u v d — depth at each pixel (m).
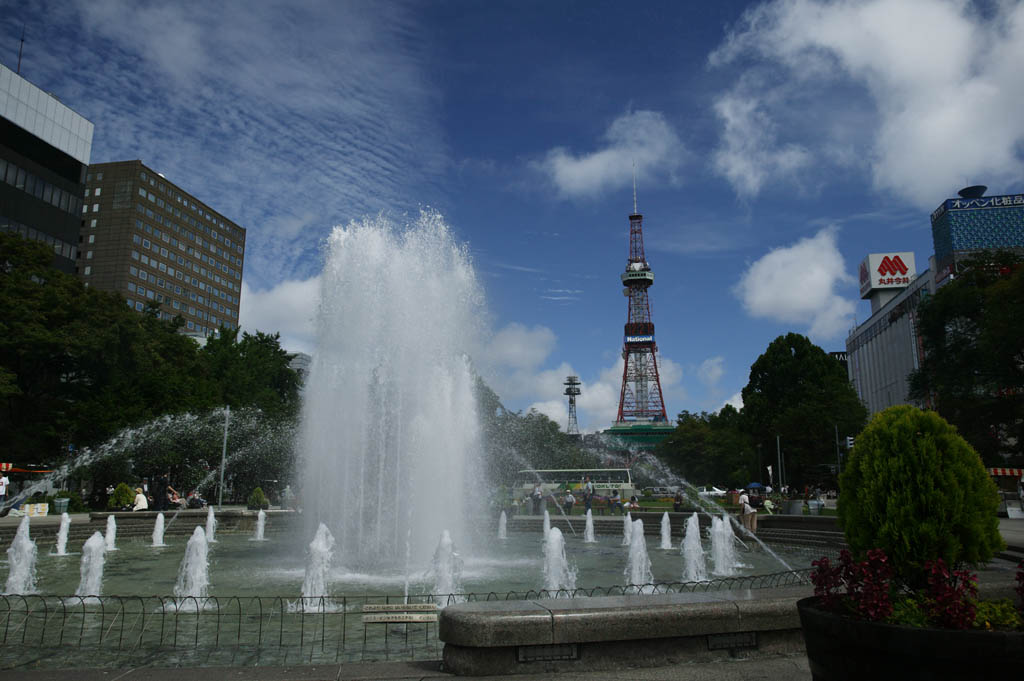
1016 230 102.06
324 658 8.79
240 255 161.75
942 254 106.94
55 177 68.75
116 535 28.03
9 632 10.44
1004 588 8.55
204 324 147.25
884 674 5.14
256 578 16.31
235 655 8.96
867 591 5.55
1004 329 43.00
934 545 7.10
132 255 126.69
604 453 98.94
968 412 47.22
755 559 21.11
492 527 33.25
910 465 7.45
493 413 57.62
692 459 94.69
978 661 4.82
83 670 6.86
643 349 178.12
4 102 63.75
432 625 10.63
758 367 84.25
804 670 7.08
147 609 12.29
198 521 31.86
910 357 113.56
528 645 7.03
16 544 16.22
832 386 73.44
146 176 131.00
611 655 7.23
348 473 21.00
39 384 46.47
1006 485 39.25
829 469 69.06
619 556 22.23
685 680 6.74
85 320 46.94
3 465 37.50
